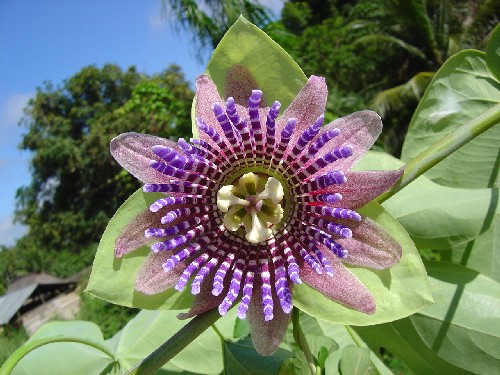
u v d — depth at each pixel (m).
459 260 0.17
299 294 0.13
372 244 0.13
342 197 0.13
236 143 0.13
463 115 0.19
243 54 0.14
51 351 0.17
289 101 0.14
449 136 0.13
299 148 0.13
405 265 0.12
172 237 0.13
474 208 0.16
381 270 0.12
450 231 0.16
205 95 0.13
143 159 0.12
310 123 0.13
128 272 0.13
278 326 0.12
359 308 0.12
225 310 0.12
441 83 0.20
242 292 0.13
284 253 0.13
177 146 0.13
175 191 0.12
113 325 1.11
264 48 0.14
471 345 0.15
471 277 0.16
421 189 0.17
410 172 0.13
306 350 0.14
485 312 0.15
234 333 0.17
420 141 0.20
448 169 0.19
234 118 0.13
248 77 0.14
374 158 0.17
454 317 0.15
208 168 0.13
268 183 0.13
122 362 0.16
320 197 0.13
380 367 0.17
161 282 0.12
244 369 0.15
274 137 0.13
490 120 0.13
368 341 0.17
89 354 0.17
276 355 0.15
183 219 0.13
